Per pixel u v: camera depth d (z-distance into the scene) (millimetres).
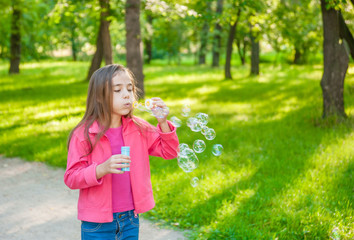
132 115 2055
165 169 4777
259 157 5164
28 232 3430
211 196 3916
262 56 41750
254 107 9344
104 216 1896
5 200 4195
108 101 1918
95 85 1948
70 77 18219
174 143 2059
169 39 32844
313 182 4129
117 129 2016
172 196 3992
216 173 4594
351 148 5172
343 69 6902
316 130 6508
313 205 3572
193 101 10336
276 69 22250
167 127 2037
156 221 3549
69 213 3854
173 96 11289
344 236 3031
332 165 4672
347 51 6922
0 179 4891
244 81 15492
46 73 20266
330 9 6711
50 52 35750
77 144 1911
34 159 5641
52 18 11422
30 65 27453
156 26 31344
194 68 26656
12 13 18969
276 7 12539
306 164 4770
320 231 3096
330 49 6859
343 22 7266
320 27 13219
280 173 4543
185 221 3469
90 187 1911
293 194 3801
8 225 3572
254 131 6602
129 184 1984
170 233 3309
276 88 12789
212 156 5230
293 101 9945
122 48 24328
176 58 35062
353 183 4137
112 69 1952
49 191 4473
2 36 21156
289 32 13328
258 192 3939
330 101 6980
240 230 3166
